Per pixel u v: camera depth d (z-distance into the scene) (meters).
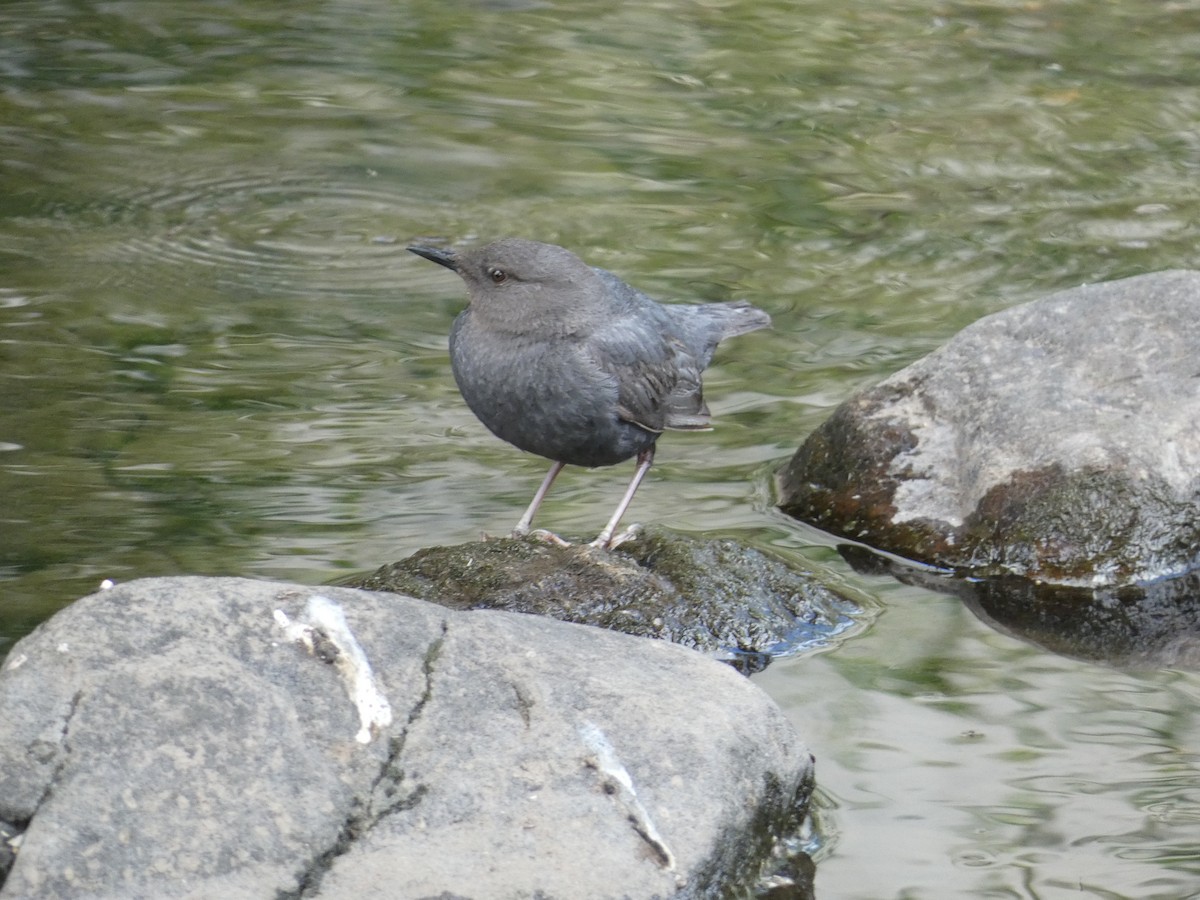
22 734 6.04
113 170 17.86
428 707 6.51
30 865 5.71
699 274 15.49
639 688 6.88
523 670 6.78
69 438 11.91
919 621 9.55
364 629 6.68
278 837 5.93
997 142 18.58
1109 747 8.05
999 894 6.75
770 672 8.84
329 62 21.17
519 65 21.11
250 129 19.08
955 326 14.34
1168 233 16.25
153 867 5.77
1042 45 21.42
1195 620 9.63
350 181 17.75
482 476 11.55
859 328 14.36
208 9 22.78
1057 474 10.24
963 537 10.35
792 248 16.14
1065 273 15.41
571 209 17.08
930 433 10.93
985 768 7.82
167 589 6.61
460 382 9.98
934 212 16.89
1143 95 19.77
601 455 10.09
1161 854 7.05
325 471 11.53
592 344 9.68
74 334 13.91
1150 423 10.37
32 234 16.16
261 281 15.30
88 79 20.31
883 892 6.76
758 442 12.22
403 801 6.18
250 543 10.27
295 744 6.22
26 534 10.30
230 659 6.39
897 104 19.69
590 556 9.32
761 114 19.50
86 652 6.29
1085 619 9.65
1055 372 10.83
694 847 6.24
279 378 13.23
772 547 10.48
